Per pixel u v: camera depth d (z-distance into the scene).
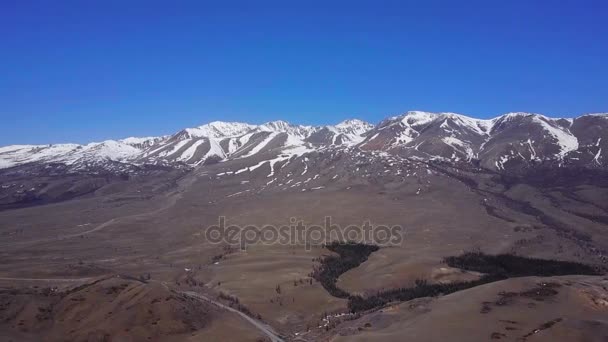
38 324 100.31
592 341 80.69
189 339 94.44
